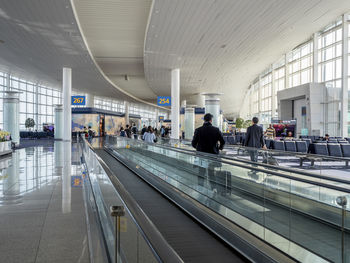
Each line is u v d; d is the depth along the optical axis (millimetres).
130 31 17094
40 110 39219
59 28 15023
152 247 1471
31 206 5652
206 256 3938
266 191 4109
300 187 3512
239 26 14297
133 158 13141
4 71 29734
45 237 4102
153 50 17906
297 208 3527
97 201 4148
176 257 1396
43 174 9320
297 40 23297
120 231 1907
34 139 33969
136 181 9156
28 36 16578
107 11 14336
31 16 13500
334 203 3059
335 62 24500
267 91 39094
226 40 16359
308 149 10086
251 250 3744
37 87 38375
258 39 16688
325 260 3127
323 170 6121
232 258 3893
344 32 22219
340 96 23719
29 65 25047
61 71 26844
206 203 5660
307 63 28719
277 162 7223
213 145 6070
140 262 1639
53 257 3486
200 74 25625
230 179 5070
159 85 30875
